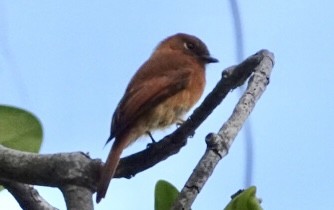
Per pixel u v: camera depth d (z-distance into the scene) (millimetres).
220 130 6203
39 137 7125
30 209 7270
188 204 5695
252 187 5613
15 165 6758
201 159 5969
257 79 6766
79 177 6641
